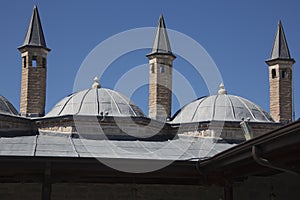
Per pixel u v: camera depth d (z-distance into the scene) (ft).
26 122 74.43
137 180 62.69
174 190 64.90
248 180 64.80
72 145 62.54
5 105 78.38
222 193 65.36
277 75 87.97
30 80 80.18
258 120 80.18
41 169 51.72
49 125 73.61
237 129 77.30
